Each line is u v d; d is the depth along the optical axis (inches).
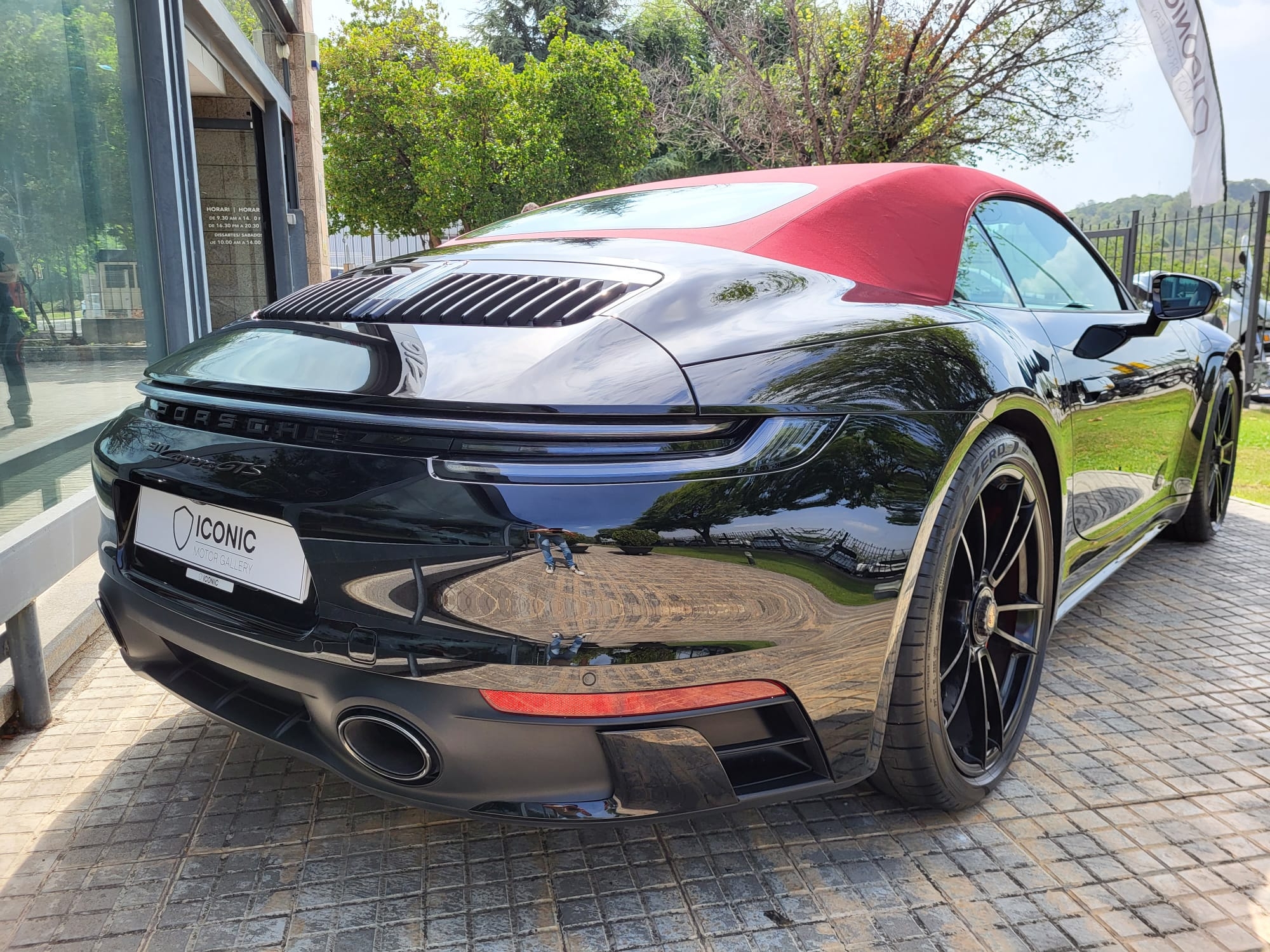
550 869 64.2
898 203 78.7
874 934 57.3
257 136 324.5
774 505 51.6
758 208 76.5
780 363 55.4
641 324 55.5
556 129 836.6
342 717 53.5
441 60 897.5
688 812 53.8
